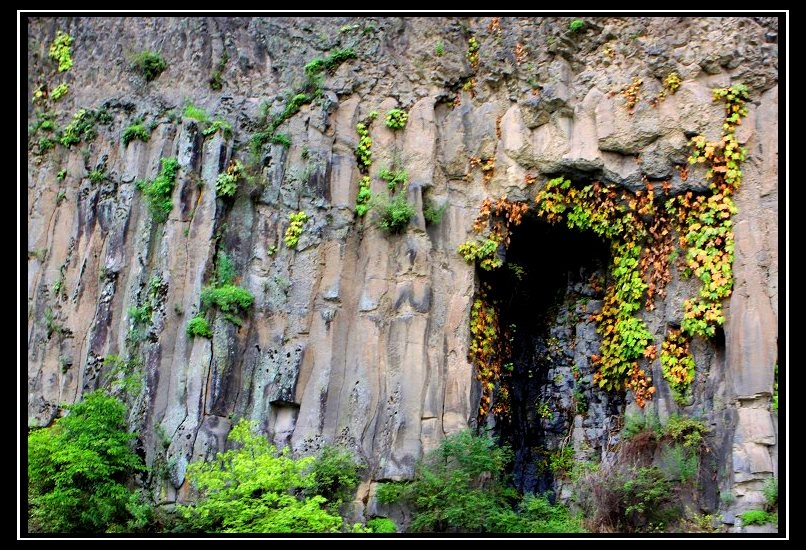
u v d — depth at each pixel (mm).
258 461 10695
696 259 10695
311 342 11719
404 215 11852
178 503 11008
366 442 11234
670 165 11070
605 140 11453
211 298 11844
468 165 12297
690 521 9898
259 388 11617
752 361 9992
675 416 10539
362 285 11969
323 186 12250
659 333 11031
